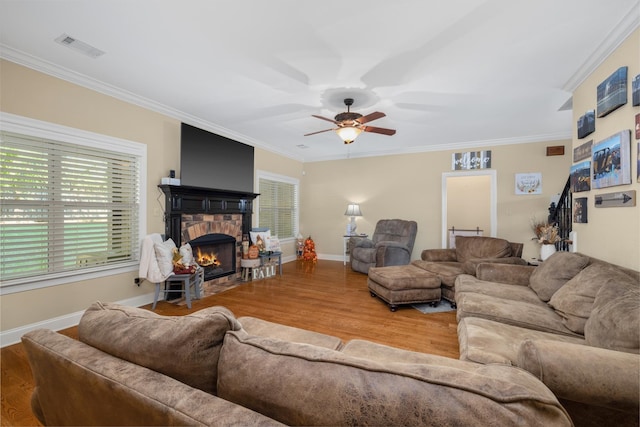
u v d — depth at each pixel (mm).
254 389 696
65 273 2855
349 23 2066
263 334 1688
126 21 2070
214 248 4645
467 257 4215
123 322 947
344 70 2723
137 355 825
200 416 618
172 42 2322
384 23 2059
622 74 2057
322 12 1958
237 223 4879
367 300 3797
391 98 3346
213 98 3420
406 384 600
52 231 2799
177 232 3824
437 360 1389
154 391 696
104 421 792
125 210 3400
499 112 3785
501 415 520
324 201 6953
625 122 2070
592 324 1543
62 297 2850
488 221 7484
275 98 3398
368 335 2730
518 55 2438
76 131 2914
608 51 2254
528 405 537
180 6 1911
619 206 2123
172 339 808
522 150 5074
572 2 1832
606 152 2250
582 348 1107
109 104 3189
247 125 4480
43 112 2688
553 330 1835
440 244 5719
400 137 5094
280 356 734
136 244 3506
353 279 4938
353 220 6293
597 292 1754
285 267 5977
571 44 2271
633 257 1992
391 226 5770
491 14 1951
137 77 2918
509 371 780
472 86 3029
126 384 729
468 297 2379
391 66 2637
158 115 3705
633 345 1267
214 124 4422
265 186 6035
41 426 1596
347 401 605
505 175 5184
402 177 6082
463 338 1787
